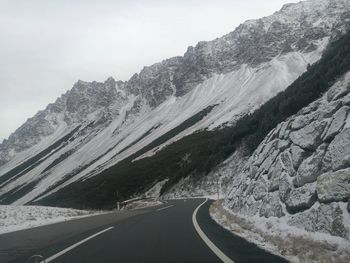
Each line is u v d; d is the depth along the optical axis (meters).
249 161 24.66
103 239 13.26
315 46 179.25
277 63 176.25
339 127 12.73
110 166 144.88
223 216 19.77
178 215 22.77
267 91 146.62
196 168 70.06
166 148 123.12
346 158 11.31
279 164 16.11
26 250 11.54
